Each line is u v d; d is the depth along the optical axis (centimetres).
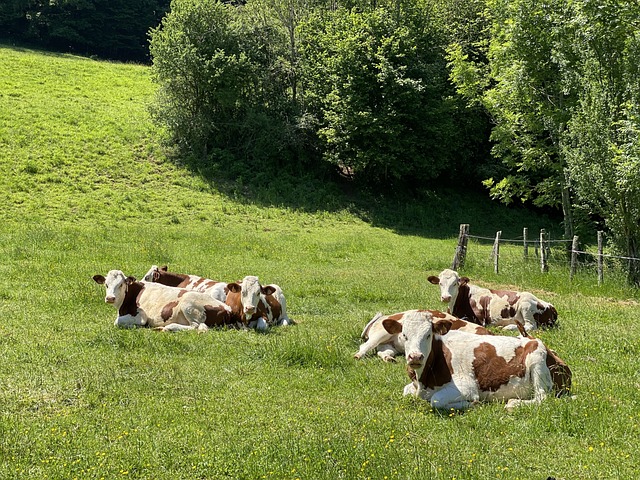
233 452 664
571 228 2867
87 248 2152
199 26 4006
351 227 3572
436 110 3847
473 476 614
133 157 3859
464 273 2133
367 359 1039
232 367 980
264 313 1278
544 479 621
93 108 4434
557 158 3111
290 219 3500
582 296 1808
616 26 2189
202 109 4069
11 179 3256
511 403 814
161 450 668
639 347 1138
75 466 633
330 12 4328
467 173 4441
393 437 710
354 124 3797
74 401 813
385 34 3925
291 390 884
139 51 7356
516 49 2689
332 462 638
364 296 1639
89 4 6894
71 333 1138
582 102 2169
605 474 636
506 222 4169
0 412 761
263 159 4066
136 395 841
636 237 2134
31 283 1566
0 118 3925
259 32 4231
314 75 4106
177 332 1183
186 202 3422
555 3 2580
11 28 6919
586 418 756
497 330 1261
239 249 2466
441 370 838
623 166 1973
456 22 4416
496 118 3306
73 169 3531
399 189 4272
